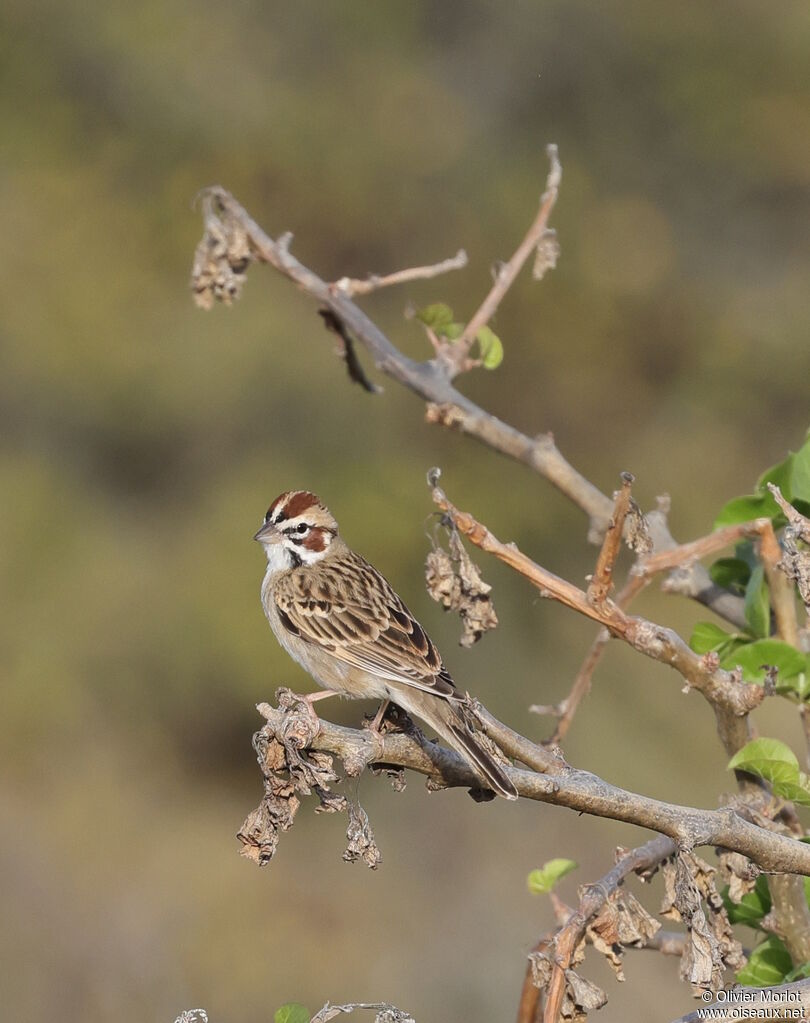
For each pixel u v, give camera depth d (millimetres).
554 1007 3652
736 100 20000
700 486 18938
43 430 17656
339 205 18953
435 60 19703
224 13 18922
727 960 3955
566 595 4168
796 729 13750
